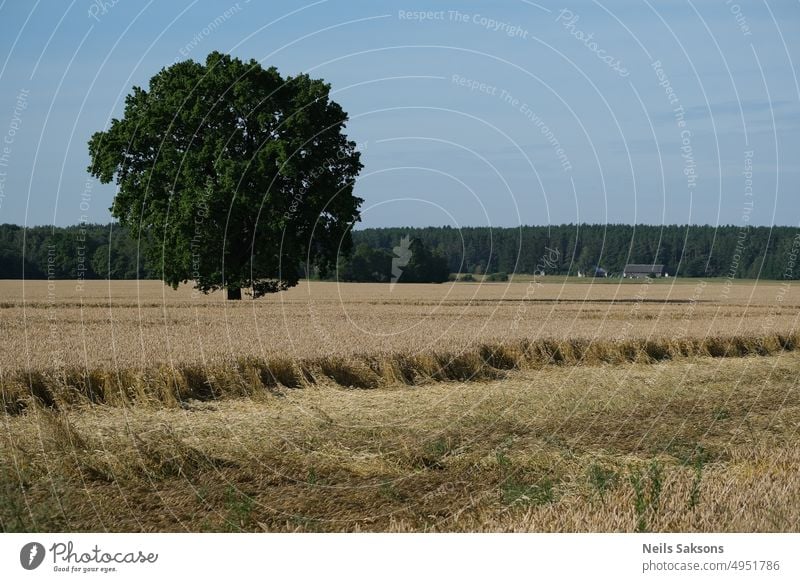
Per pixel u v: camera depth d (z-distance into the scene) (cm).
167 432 1372
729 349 2889
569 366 2462
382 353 2206
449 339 2527
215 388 1881
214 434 1466
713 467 1223
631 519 873
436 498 1112
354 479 1216
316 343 2355
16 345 2244
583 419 1694
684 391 2055
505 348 2455
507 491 1120
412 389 2045
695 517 870
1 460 1206
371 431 1526
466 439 1483
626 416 1734
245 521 1002
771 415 1766
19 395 1702
